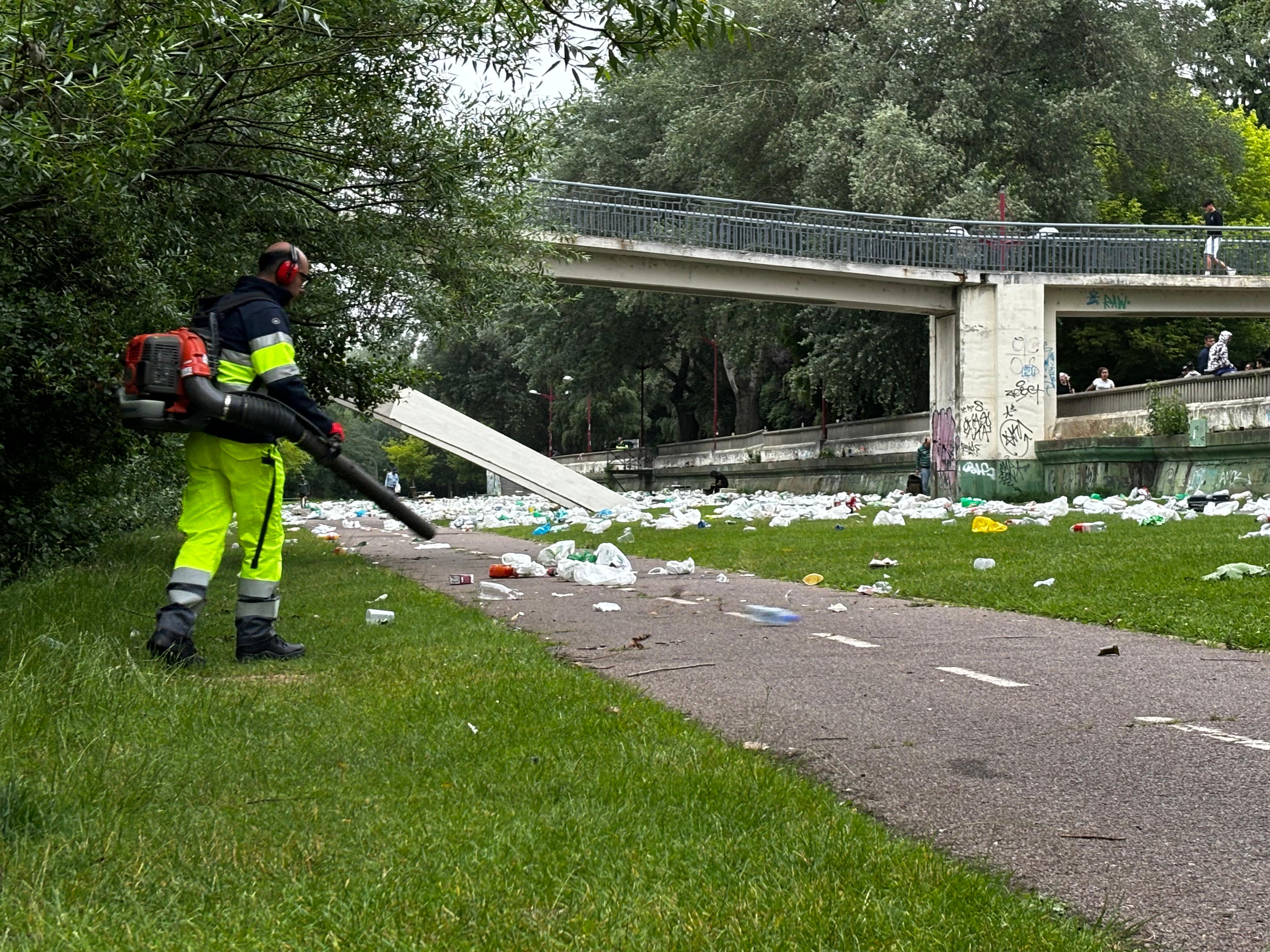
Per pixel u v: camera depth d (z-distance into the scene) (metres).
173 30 6.56
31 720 4.04
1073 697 5.09
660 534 18.59
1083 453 32.38
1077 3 37.34
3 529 10.80
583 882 2.66
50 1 6.03
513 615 8.46
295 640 6.92
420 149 10.77
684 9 5.81
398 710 4.63
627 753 3.91
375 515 32.41
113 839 2.90
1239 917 2.59
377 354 13.81
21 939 2.29
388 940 2.34
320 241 12.33
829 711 4.86
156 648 5.85
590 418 74.50
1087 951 2.34
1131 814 3.37
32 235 8.73
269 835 2.99
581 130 44.72
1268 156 46.28
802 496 38.09
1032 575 10.20
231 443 5.97
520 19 6.59
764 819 3.20
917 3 37.31
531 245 14.35
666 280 31.09
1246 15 48.56
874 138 34.44
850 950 2.33
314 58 8.85
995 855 3.04
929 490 35.03
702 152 40.25
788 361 50.84
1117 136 39.25
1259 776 3.75
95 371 8.98
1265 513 16.05
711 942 2.34
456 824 3.09
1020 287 33.84
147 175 8.44
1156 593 8.57
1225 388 29.33
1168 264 34.38
